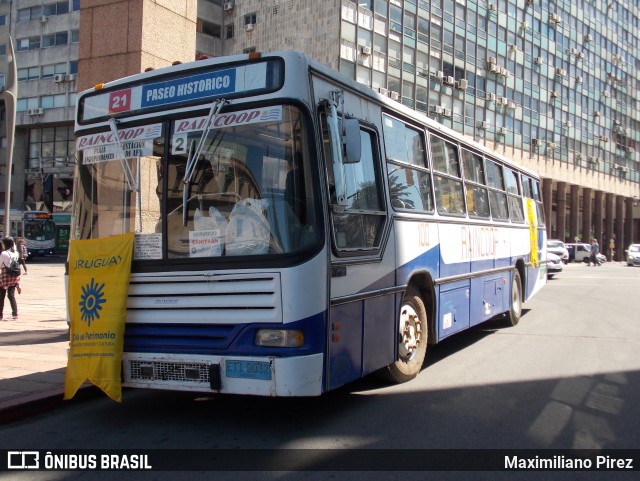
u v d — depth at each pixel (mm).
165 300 5340
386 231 6312
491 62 46781
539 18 53062
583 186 59594
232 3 43812
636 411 6137
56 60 52125
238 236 5137
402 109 7039
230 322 5059
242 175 5203
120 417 5949
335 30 36875
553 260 28406
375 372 7004
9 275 11906
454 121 43875
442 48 43125
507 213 11484
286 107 5125
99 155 5930
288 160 5086
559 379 7500
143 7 10516
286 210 5035
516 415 5949
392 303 6430
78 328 5676
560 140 55844
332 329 5199
